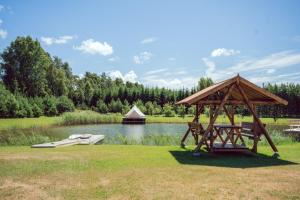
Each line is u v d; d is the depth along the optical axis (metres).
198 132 13.98
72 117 49.94
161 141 20.02
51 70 83.69
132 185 7.26
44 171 8.70
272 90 79.19
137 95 92.69
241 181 7.66
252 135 13.41
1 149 13.98
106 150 13.31
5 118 49.00
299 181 7.69
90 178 7.91
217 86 11.77
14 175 8.23
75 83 117.44
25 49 72.12
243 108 61.31
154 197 6.36
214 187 7.12
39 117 55.59
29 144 19.17
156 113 77.38
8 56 72.38
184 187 7.11
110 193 6.63
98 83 140.00
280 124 45.66
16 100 51.03
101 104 80.62
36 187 7.10
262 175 8.34
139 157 11.24
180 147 14.76
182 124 51.44
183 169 9.09
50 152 12.55
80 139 20.98
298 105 74.00
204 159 11.04
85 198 6.30
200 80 87.25
